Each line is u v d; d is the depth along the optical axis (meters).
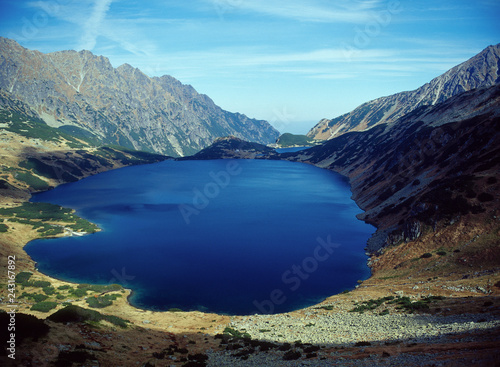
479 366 24.73
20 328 37.16
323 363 35.00
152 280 96.50
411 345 37.09
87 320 48.78
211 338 55.25
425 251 97.06
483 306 52.31
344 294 83.19
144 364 38.53
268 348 45.81
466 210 99.44
